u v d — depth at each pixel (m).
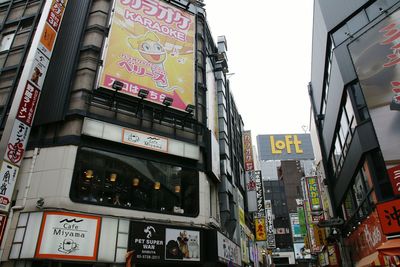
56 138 14.34
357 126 15.65
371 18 17.00
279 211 92.75
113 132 15.20
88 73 16.00
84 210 13.25
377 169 14.71
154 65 18.06
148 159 16.05
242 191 32.12
